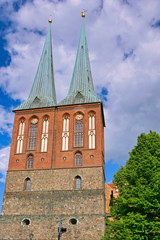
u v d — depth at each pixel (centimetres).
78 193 4178
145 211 3216
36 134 4853
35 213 4141
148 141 3731
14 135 4919
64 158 4528
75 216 4016
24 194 4322
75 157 4538
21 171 4534
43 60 5900
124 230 3222
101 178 4238
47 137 4762
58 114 4934
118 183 3859
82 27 6300
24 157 4669
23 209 4209
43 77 5647
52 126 4834
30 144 4794
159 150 3653
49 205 4166
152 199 3206
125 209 3472
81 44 6003
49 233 3962
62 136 4725
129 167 3712
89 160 4425
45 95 5391
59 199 4181
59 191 4244
